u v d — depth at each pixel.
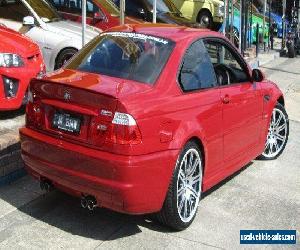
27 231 4.77
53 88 4.63
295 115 10.20
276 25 23.91
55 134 4.65
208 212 5.42
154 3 10.02
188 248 4.67
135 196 4.35
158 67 4.90
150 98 4.55
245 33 15.69
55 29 9.98
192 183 5.05
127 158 4.28
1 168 5.59
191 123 4.86
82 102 4.46
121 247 4.60
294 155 7.60
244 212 5.51
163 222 4.86
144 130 4.36
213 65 5.59
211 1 18.58
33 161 4.83
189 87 5.06
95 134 4.39
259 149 6.67
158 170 4.47
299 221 5.39
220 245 4.78
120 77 4.86
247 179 6.48
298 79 14.38
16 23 10.00
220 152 5.54
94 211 5.22
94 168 4.37
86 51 5.41
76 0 12.06
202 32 5.62
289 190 6.23
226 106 5.52
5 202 5.29
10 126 6.84
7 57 6.84
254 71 6.29
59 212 5.16
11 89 6.88
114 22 11.93
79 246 4.57
